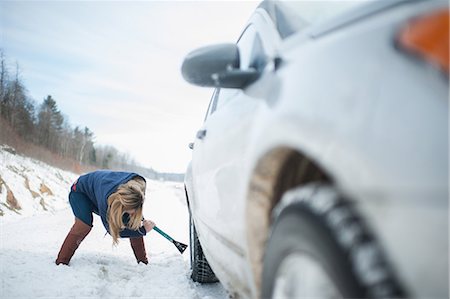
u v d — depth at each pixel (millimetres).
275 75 1383
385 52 924
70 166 56000
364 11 1090
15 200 11391
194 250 3354
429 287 737
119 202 3617
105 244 5789
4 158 19000
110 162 99562
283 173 1294
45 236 6176
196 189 2600
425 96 812
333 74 1039
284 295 1121
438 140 763
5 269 3309
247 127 1471
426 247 736
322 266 951
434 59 826
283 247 1120
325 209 965
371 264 825
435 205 733
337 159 911
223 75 1594
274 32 1702
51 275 3248
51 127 56531
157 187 49719
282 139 1123
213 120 2250
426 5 917
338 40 1107
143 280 3469
